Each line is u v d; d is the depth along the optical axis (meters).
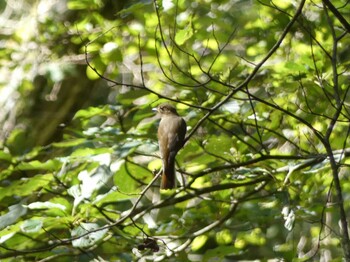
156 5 9.66
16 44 16.31
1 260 10.27
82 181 10.65
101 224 10.23
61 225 9.95
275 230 14.15
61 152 13.64
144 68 16.34
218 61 13.15
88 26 14.69
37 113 16.66
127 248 11.21
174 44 9.88
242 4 14.55
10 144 12.77
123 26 13.95
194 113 11.11
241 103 11.81
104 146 10.97
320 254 13.49
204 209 11.98
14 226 9.81
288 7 12.80
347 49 12.84
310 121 11.67
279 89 11.98
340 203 8.78
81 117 12.39
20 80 16.33
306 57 10.53
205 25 13.76
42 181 10.63
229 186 11.06
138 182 10.95
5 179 11.88
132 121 11.69
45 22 16.06
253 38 14.05
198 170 12.68
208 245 13.68
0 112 16.52
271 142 13.34
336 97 9.24
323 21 12.52
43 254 10.77
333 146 11.91
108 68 15.91
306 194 11.57
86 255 10.57
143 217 11.64
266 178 10.95
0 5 19.39
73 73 15.96
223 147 11.27
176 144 10.38
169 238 11.31
